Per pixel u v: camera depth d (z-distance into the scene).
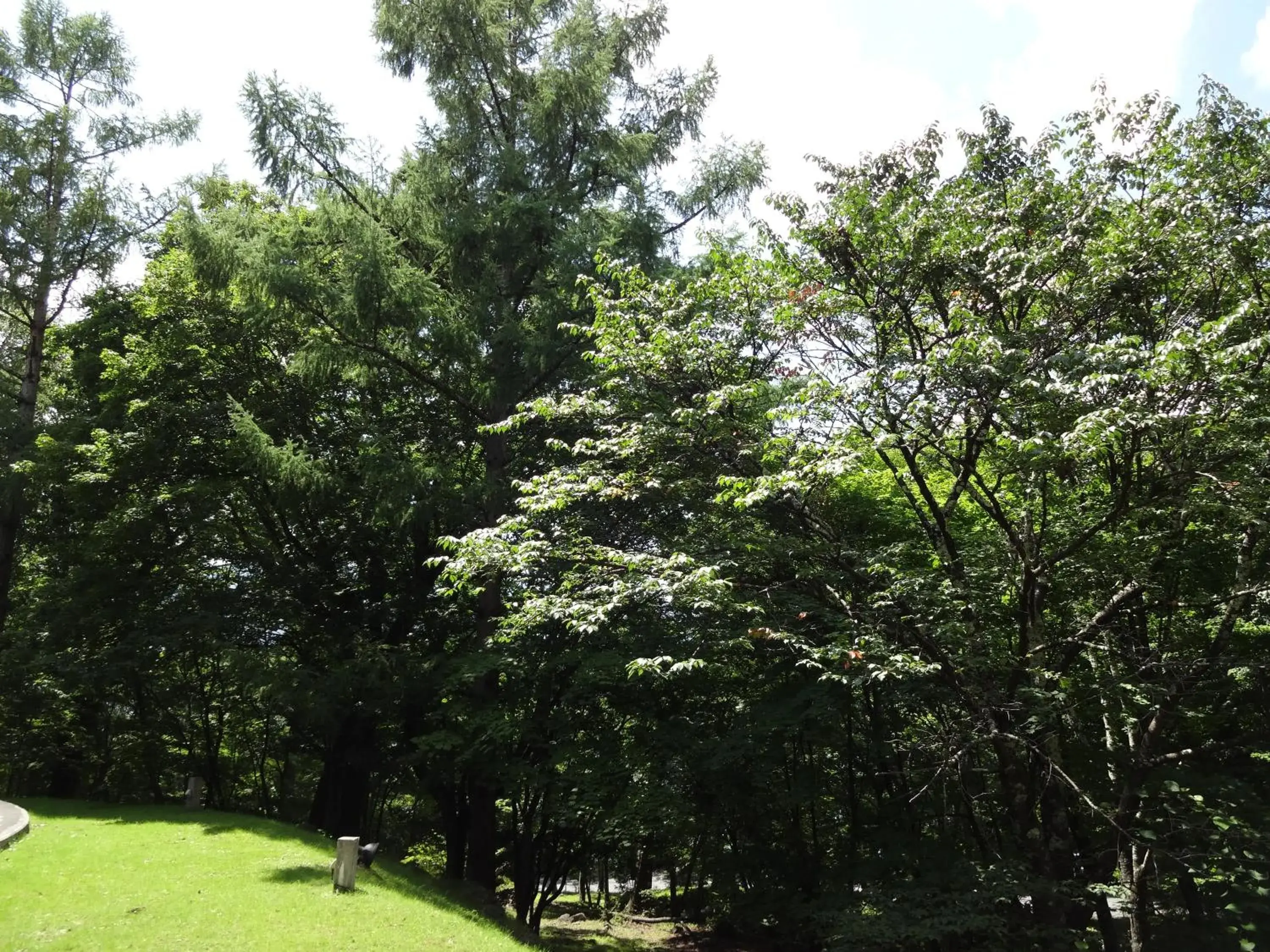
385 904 9.46
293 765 25.41
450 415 15.93
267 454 13.81
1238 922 8.93
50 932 7.68
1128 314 9.59
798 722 10.67
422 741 13.02
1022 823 9.87
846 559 10.55
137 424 16.80
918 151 10.45
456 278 14.44
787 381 11.17
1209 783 9.02
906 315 10.16
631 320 10.91
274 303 13.41
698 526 11.77
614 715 13.60
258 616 16.52
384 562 17.92
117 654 16.17
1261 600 9.28
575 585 10.54
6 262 19.41
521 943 10.50
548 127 14.97
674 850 17.06
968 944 9.72
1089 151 9.74
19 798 16.02
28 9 20.25
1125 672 10.05
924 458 10.76
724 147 15.60
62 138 20.31
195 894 9.06
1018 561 10.70
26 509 19.89
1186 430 8.04
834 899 10.49
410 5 14.62
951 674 9.64
